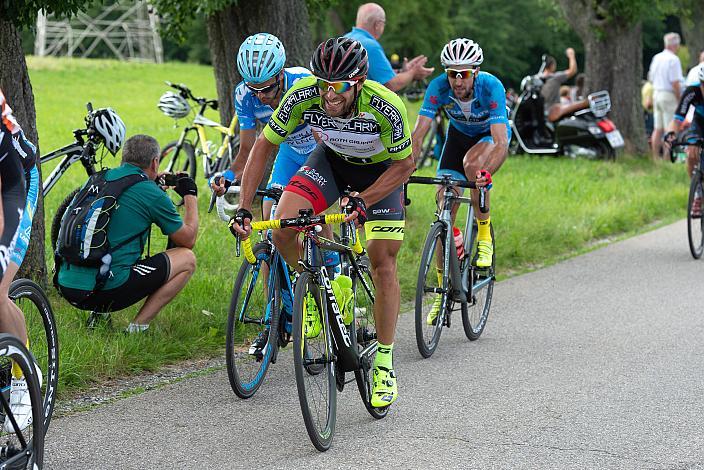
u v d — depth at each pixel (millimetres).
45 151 16609
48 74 35844
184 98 12227
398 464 4625
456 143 7570
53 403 4922
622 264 10375
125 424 5180
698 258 10641
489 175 6355
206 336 6816
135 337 6430
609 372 6273
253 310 5730
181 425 5180
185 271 6645
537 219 12109
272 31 10836
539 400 5664
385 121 4918
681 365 6441
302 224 4648
